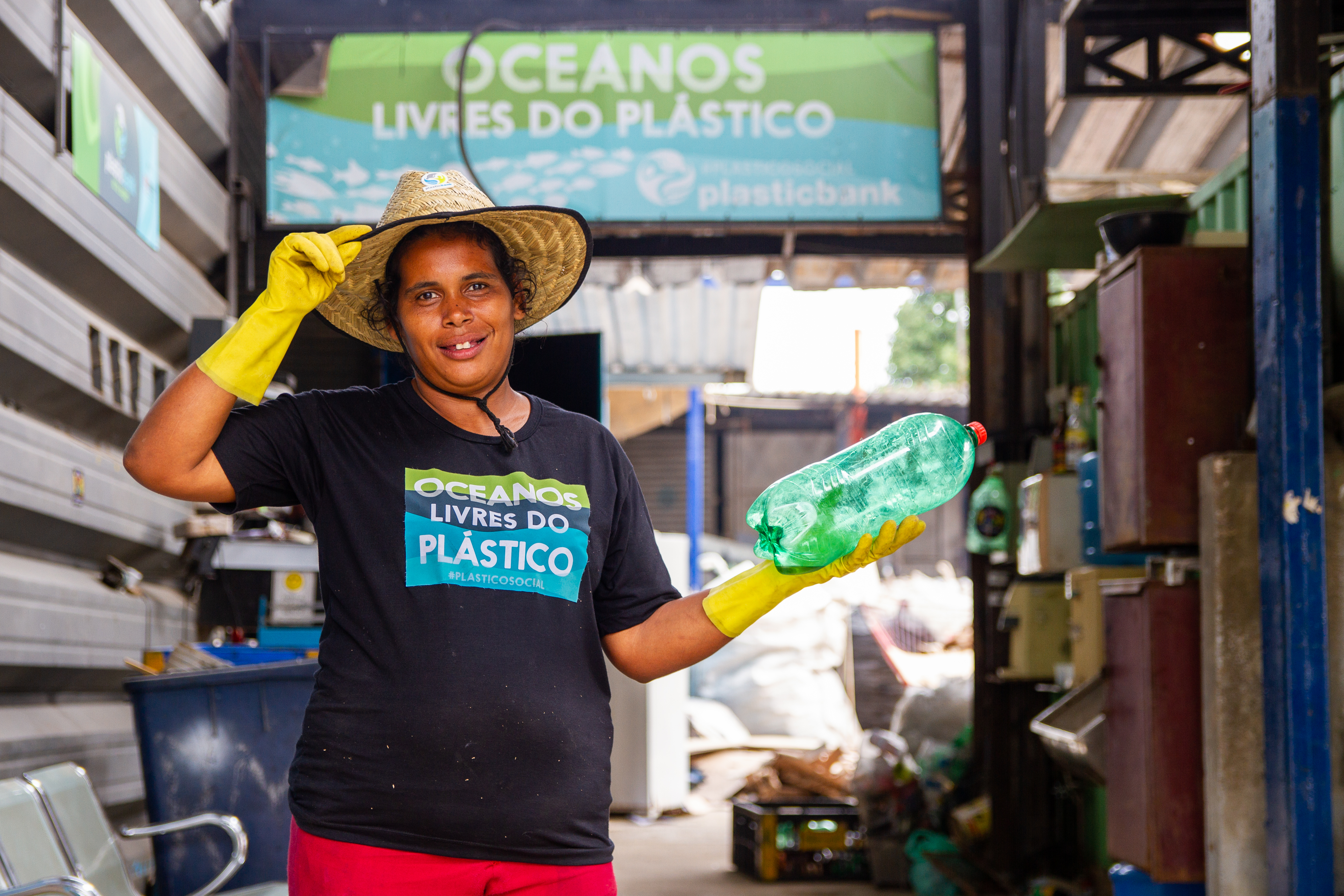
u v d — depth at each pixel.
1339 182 3.66
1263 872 3.26
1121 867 3.73
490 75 6.55
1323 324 3.48
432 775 1.55
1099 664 4.57
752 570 1.74
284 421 1.63
